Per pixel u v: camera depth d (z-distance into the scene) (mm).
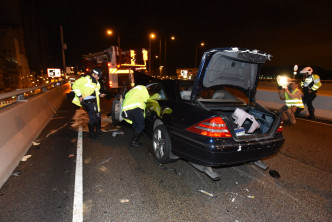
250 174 3436
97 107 4918
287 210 2559
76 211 2426
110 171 3377
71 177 3156
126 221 2301
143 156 3984
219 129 2736
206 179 3223
